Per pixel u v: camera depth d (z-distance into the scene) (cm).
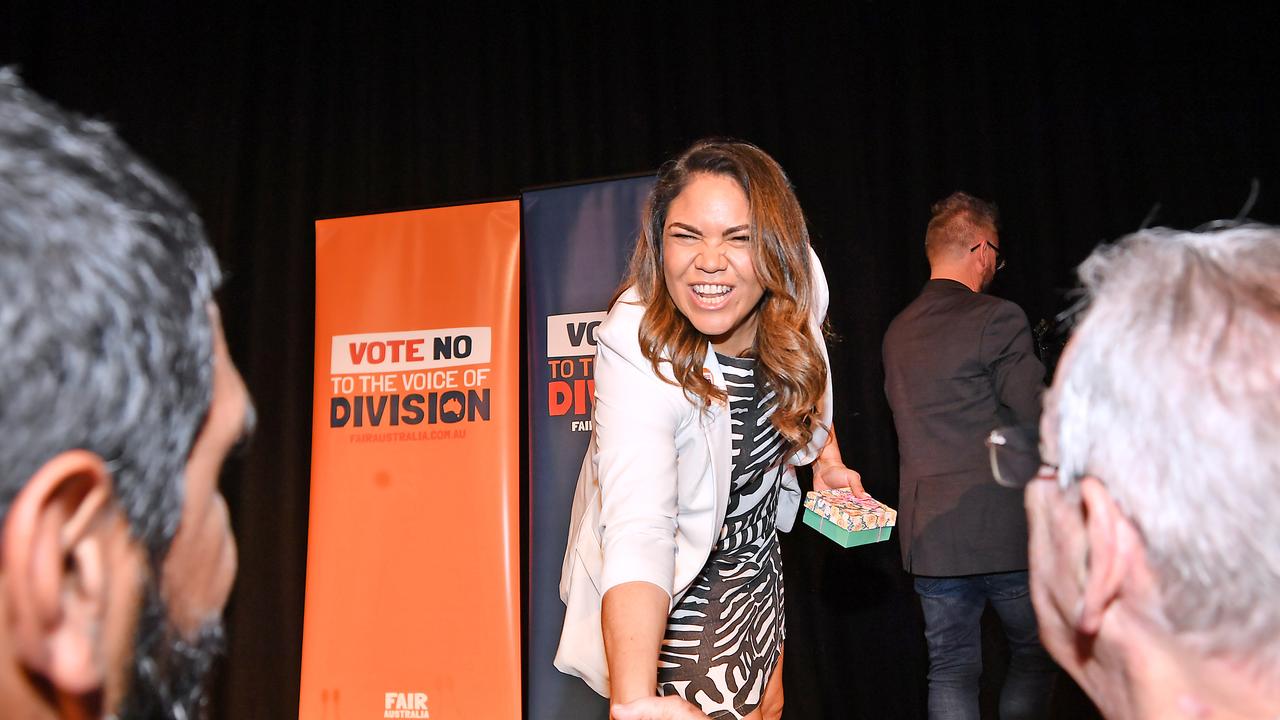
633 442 152
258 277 386
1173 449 51
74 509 38
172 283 42
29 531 36
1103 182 333
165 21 406
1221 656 53
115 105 406
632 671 129
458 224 323
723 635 181
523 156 369
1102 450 54
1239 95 328
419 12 385
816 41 348
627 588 138
